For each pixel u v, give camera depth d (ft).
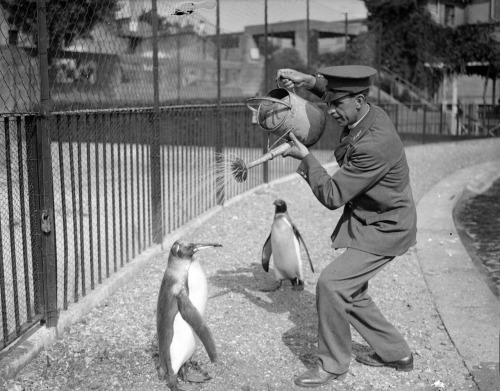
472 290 21.45
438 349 16.71
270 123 14.69
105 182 20.39
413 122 82.94
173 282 13.28
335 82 13.42
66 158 33.32
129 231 27.17
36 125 15.99
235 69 64.59
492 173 56.44
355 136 13.62
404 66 90.99
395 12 89.15
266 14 42.78
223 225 30.86
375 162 13.34
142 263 23.13
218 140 34.50
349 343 14.32
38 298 16.42
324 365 14.34
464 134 85.76
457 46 83.97
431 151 72.23
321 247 27.40
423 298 20.75
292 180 46.75
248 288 21.57
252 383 14.62
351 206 14.48
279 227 20.44
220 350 16.34
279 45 69.92
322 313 14.02
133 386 14.33
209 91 57.72
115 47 28.84
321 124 14.87
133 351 16.16
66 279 17.70
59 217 27.07
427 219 33.37
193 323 12.89
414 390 14.43
